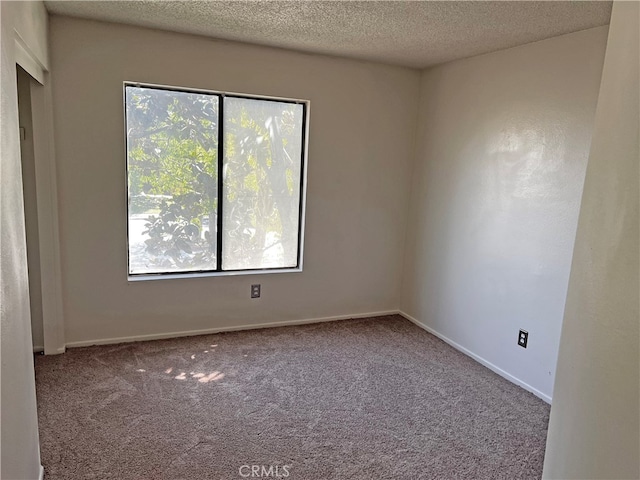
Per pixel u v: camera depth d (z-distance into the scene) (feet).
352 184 13.33
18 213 5.56
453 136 12.26
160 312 11.75
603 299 3.62
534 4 7.64
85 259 10.80
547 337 9.67
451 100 12.28
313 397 9.29
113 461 7.06
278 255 13.05
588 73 8.73
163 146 11.31
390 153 13.61
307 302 13.46
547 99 9.56
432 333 13.21
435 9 8.15
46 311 10.49
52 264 10.36
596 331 3.70
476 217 11.53
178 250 11.90
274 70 11.80
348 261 13.75
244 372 10.23
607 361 3.54
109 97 10.40
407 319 14.30
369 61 12.77
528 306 10.12
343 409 8.89
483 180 11.30
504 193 10.69
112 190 10.77
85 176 10.48
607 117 3.70
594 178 3.85
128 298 11.35
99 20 9.96
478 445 7.93
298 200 13.03
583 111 8.85
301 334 12.66
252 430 8.05
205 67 11.10
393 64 13.00
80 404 8.60
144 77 10.61
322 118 12.59
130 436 7.70
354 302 14.10
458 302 12.19
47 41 9.47
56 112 10.02
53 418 8.12
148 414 8.38
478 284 11.50
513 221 10.46
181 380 9.71
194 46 10.92
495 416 8.90
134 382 9.53
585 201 3.98
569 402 4.08
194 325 12.19
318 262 13.35
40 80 9.27
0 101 4.81
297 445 7.69
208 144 11.75
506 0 7.51
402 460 7.43
